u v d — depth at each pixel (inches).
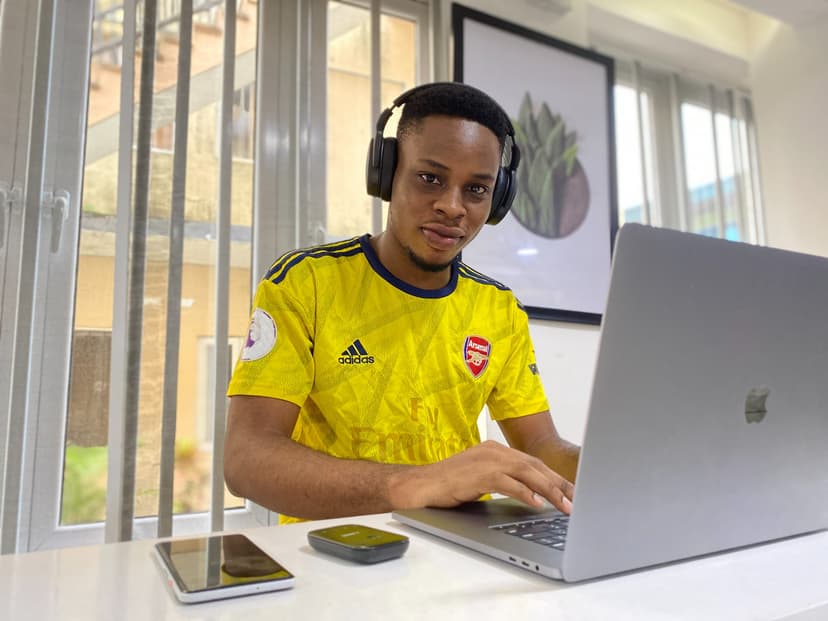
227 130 62.9
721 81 105.9
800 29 98.0
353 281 40.4
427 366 40.5
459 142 36.3
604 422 16.5
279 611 15.0
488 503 26.9
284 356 36.3
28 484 53.7
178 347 57.5
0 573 18.0
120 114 57.6
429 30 76.4
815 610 15.6
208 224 61.5
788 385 20.0
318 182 68.0
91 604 15.5
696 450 18.5
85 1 60.1
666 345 17.0
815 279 19.9
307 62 68.3
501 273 75.4
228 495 59.4
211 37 63.7
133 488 53.6
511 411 44.9
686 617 14.8
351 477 28.0
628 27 93.0
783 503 21.3
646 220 92.3
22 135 55.8
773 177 101.6
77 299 56.9
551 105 81.7
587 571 17.2
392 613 14.9
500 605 15.5
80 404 56.0
